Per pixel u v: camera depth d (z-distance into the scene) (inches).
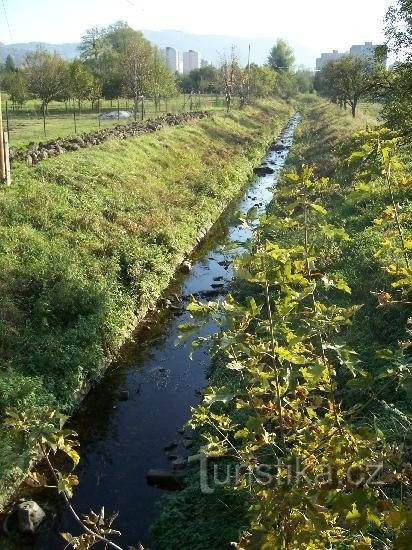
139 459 338.0
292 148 1459.2
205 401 128.0
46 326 422.9
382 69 648.4
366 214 598.9
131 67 1700.3
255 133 1669.5
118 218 642.2
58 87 1555.1
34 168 690.8
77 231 569.3
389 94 658.8
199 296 573.0
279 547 110.8
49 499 304.2
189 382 425.4
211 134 1411.2
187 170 1013.8
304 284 130.1
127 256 564.1
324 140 1302.9
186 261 667.4
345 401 297.7
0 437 298.2
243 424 312.0
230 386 355.6
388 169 169.2
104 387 416.8
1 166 604.4
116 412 388.5
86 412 387.2
